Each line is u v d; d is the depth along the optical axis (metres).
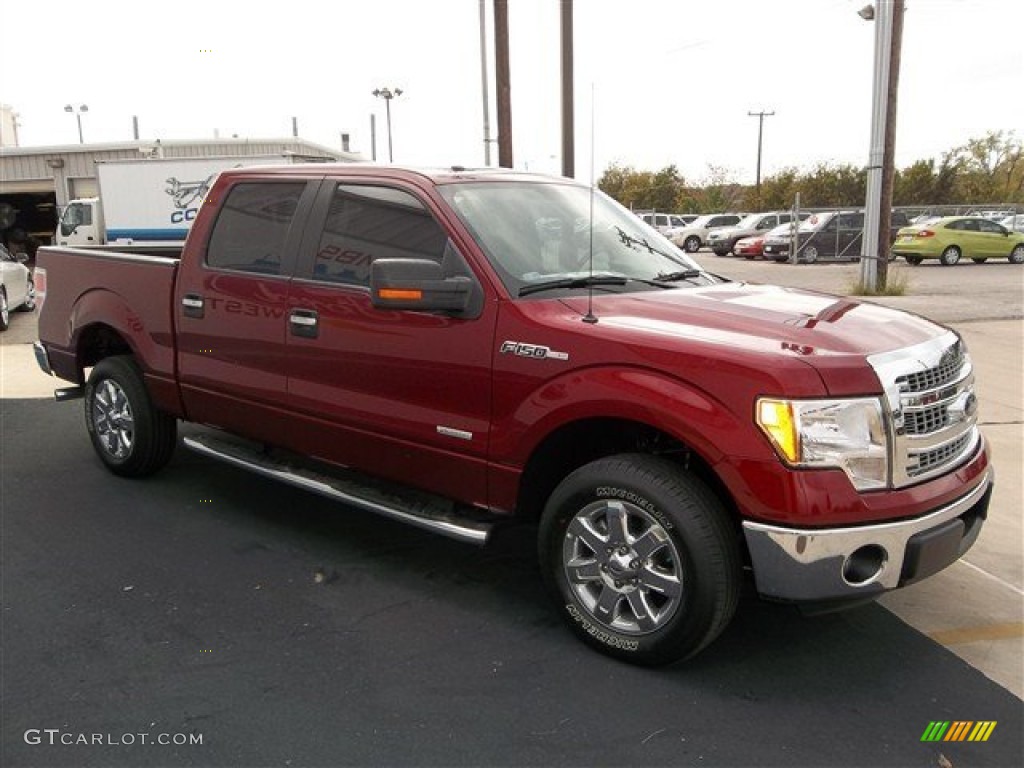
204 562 4.45
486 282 3.75
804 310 3.70
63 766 2.85
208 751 2.93
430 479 4.01
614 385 3.31
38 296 6.09
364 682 3.35
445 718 3.12
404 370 3.98
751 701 3.24
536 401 3.54
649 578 3.34
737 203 60.66
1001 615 3.95
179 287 5.00
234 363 4.75
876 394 3.11
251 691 3.29
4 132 59.81
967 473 3.47
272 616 3.88
